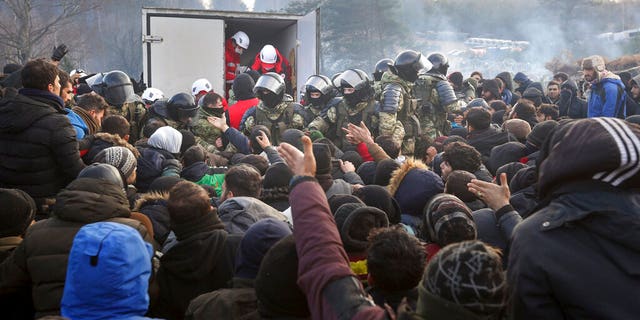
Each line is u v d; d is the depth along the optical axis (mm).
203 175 4809
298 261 1966
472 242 1598
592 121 1942
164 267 2861
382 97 7414
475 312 1523
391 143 5363
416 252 1977
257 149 5652
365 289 2186
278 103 7496
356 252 2477
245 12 11727
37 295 2764
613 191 1875
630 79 9664
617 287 1790
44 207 4254
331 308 1761
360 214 2477
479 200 3502
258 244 2537
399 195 3523
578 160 1888
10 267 2873
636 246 1795
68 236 2834
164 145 4855
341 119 7500
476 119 5512
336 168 4965
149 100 9227
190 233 2865
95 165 3449
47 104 4355
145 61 11195
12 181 4242
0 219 3066
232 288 2598
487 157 5387
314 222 1947
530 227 1939
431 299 1563
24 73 4355
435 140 7508
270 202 3721
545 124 4430
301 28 12078
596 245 1846
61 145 4258
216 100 6941
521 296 1891
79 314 2082
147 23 11180
